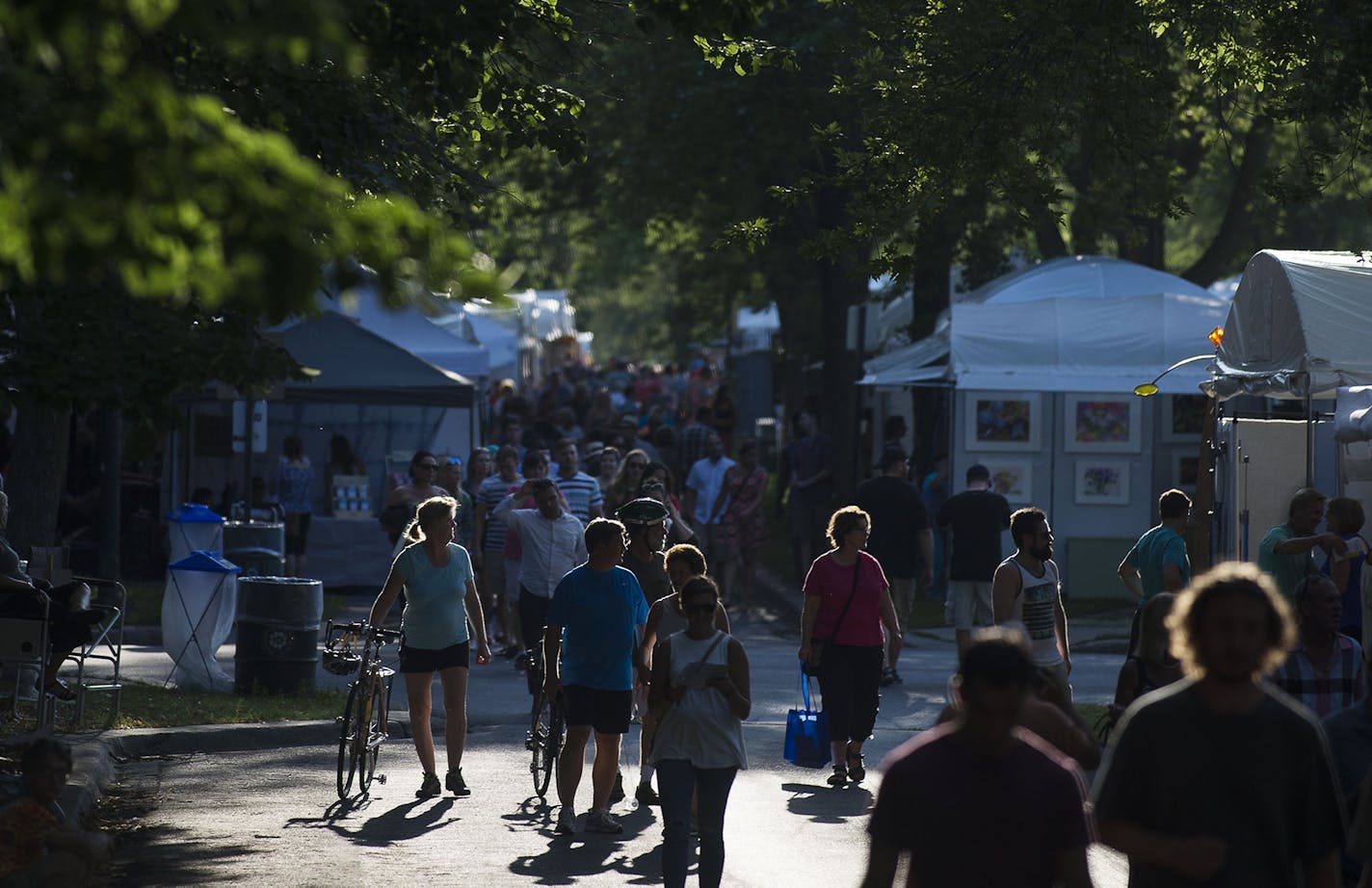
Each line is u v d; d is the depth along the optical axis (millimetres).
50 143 9984
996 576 26578
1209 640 11375
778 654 46094
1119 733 11781
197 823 24188
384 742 31969
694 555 23969
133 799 25938
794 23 64625
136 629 46031
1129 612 56375
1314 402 39031
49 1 9609
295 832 23609
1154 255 72375
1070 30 32125
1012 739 10898
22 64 10484
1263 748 11359
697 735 19516
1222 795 11344
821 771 29219
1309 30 31312
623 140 72438
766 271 92875
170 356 25484
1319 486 36906
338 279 10258
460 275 10539
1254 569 11633
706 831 19625
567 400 104812
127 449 26297
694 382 123188
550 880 20859
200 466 60719
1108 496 59750
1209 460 40250
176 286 9992
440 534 26594
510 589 42719
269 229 9969
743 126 67312
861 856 22500
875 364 65312
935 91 32844
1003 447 59844
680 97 67188
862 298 74312
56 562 32906
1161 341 58062
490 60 27000
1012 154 33469
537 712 27000
